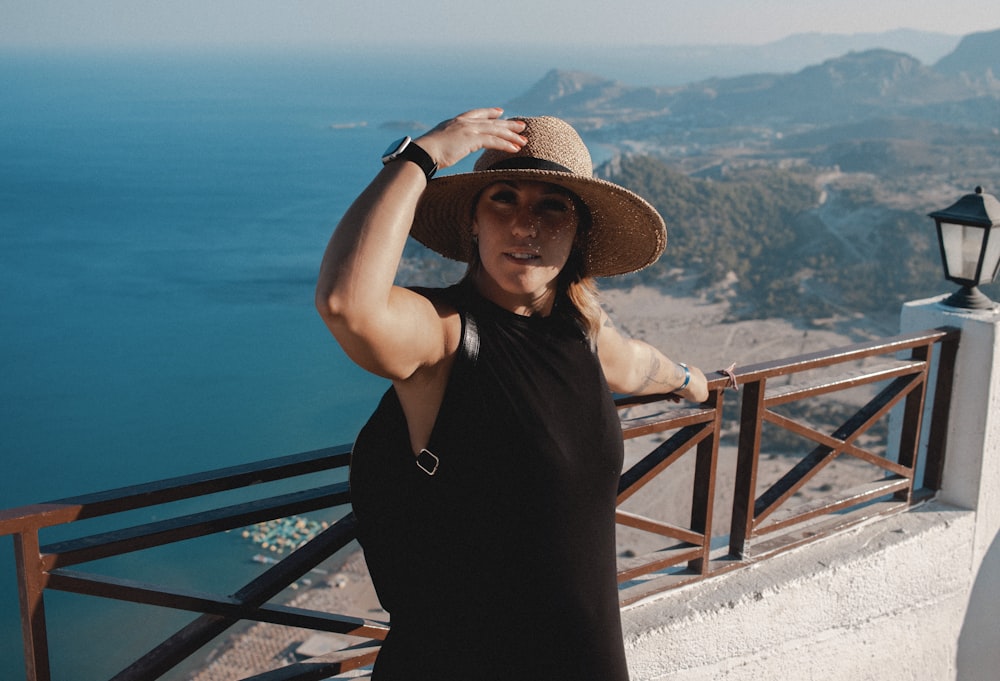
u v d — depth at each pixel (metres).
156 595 1.78
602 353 1.83
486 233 1.41
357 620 2.13
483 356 1.36
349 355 1.28
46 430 69.31
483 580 1.41
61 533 48.59
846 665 3.10
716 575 2.80
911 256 164.75
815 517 3.15
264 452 66.69
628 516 2.56
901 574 3.16
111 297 114.44
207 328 101.62
